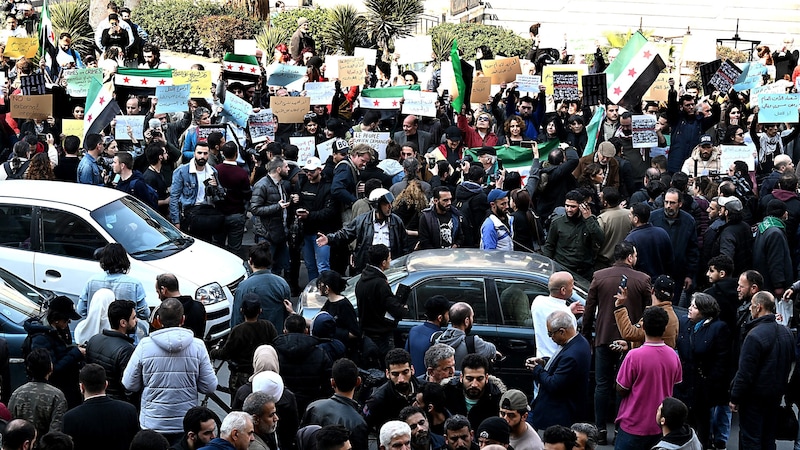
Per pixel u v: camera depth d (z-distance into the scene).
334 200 13.80
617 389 8.89
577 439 7.34
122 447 7.70
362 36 27.22
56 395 8.11
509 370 10.46
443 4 32.59
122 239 12.33
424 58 20.09
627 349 9.85
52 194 12.55
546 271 10.79
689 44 19.88
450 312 9.07
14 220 12.35
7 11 26.20
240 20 28.00
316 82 17.41
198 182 13.96
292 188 14.34
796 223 13.27
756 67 18.91
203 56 27.75
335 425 6.78
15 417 7.99
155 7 28.22
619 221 12.41
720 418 10.12
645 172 15.33
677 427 7.64
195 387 8.55
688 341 9.77
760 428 9.27
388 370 7.86
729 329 9.78
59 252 12.23
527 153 15.41
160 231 12.89
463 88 17.55
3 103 17.69
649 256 11.70
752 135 17.02
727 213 12.44
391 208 12.98
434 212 12.82
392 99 17.47
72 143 14.54
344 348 9.41
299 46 23.70
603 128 16.70
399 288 10.31
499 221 12.52
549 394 8.84
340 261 14.01
